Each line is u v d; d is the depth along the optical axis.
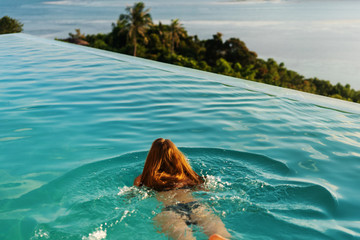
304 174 3.07
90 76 7.35
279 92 6.54
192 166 3.16
